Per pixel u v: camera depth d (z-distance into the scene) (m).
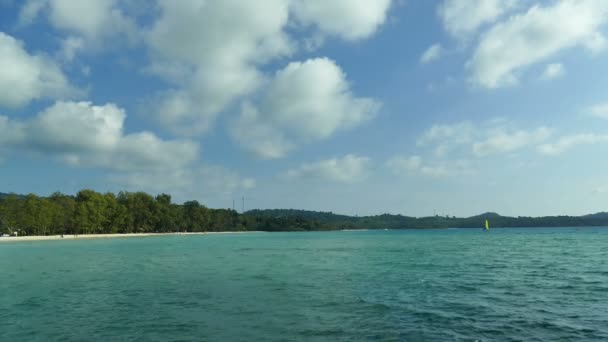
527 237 140.12
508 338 16.86
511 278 35.00
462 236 165.88
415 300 25.19
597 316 20.55
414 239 140.62
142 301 26.06
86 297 28.03
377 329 18.42
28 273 43.34
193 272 42.62
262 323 19.75
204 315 21.64
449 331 18.00
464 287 30.27
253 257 64.31
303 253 72.81
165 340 17.27
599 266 44.12
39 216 148.12
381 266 46.38
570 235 154.62
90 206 169.75
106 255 71.44
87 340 17.55
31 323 20.69
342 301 25.02
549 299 25.28
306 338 17.20
